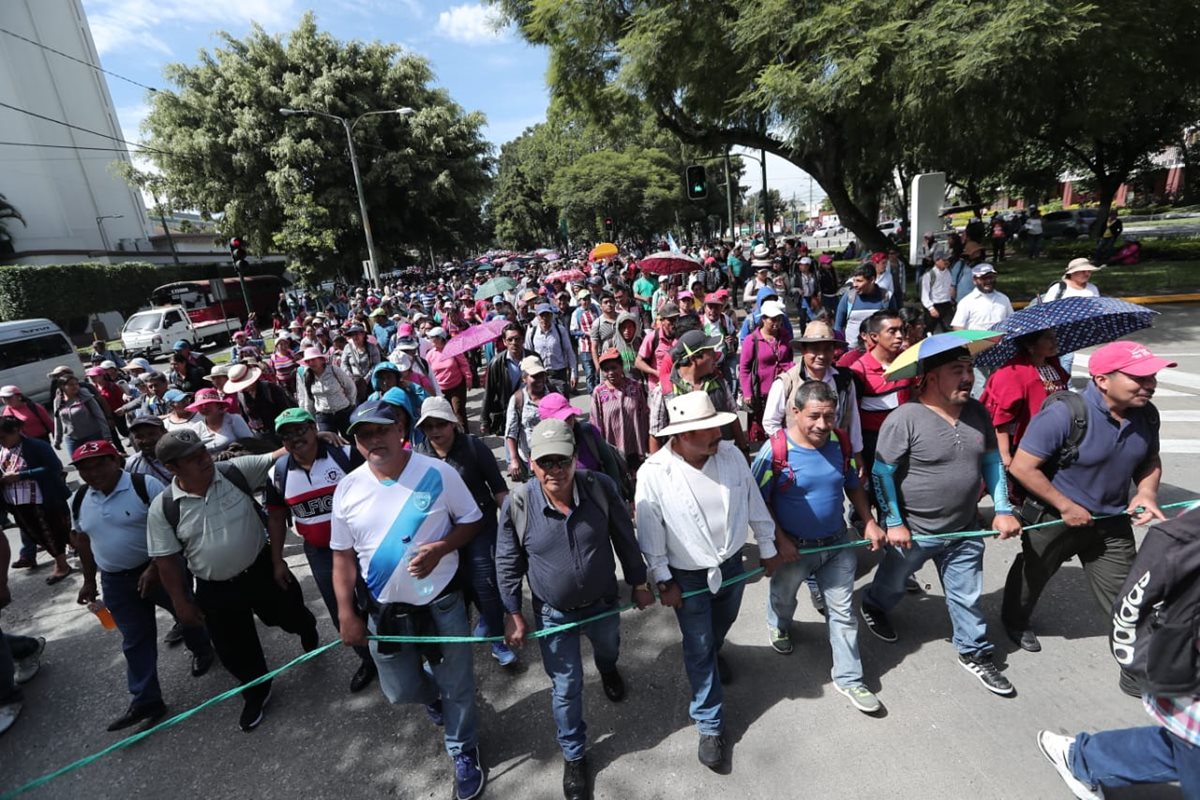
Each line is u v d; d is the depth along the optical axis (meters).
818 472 2.94
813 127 12.23
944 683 3.17
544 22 14.96
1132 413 2.74
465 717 2.75
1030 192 32.78
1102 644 3.32
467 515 2.76
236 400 6.59
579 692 2.74
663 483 2.72
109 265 30.45
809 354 3.56
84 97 41.00
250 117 28.23
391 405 4.50
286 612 3.57
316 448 3.42
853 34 10.27
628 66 13.39
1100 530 2.90
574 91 16.17
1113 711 2.89
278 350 9.52
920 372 2.97
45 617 4.92
